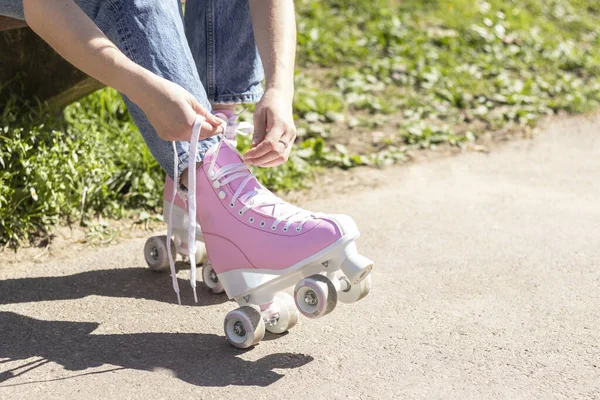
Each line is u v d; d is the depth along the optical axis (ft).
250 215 5.32
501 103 12.62
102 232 7.48
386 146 10.78
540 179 9.57
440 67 13.84
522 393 4.75
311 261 5.05
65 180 7.50
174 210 6.36
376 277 6.54
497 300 6.11
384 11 16.16
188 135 4.87
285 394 4.70
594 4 18.99
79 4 5.30
